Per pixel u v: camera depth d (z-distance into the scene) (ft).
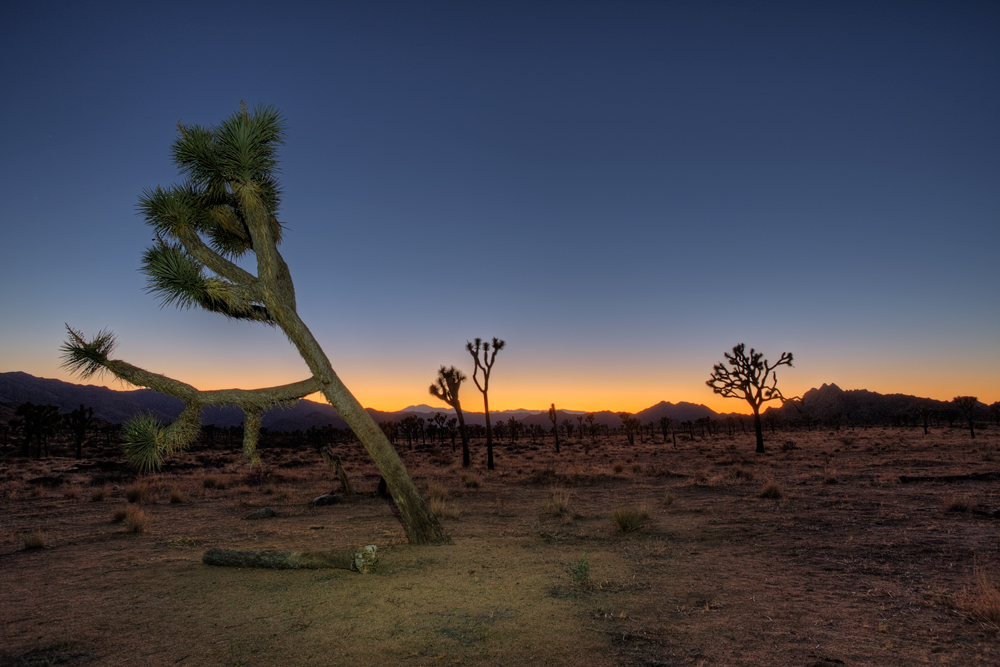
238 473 102.42
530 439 318.45
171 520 47.42
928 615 18.20
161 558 31.45
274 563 27.43
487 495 61.16
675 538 33.55
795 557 27.43
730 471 74.84
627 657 15.51
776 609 19.38
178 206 30.45
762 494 50.44
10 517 50.29
